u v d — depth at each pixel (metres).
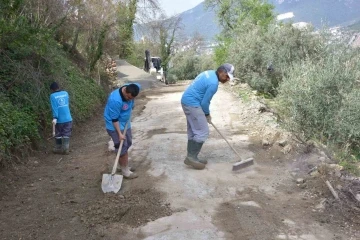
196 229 4.51
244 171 6.26
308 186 5.62
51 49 9.98
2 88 7.98
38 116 8.57
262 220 4.69
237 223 4.62
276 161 6.72
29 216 4.98
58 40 15.06
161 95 16.64
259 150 7.26
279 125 8.59
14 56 8.65
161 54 41.91
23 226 4.73
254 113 10.07
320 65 10.19
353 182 5.59
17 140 7.02
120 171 6.32
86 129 10.55
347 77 8.51
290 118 8.50
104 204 5.16
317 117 8.16
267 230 4.47
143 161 6.86
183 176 6.05
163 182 5.83
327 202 5.07
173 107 12.59
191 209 4.99
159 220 4.74
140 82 23.08
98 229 4.60
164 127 9.47
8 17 8.47
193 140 6.25
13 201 5.45
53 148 8.09
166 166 6.50
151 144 7.89
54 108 7.61
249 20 21.53
